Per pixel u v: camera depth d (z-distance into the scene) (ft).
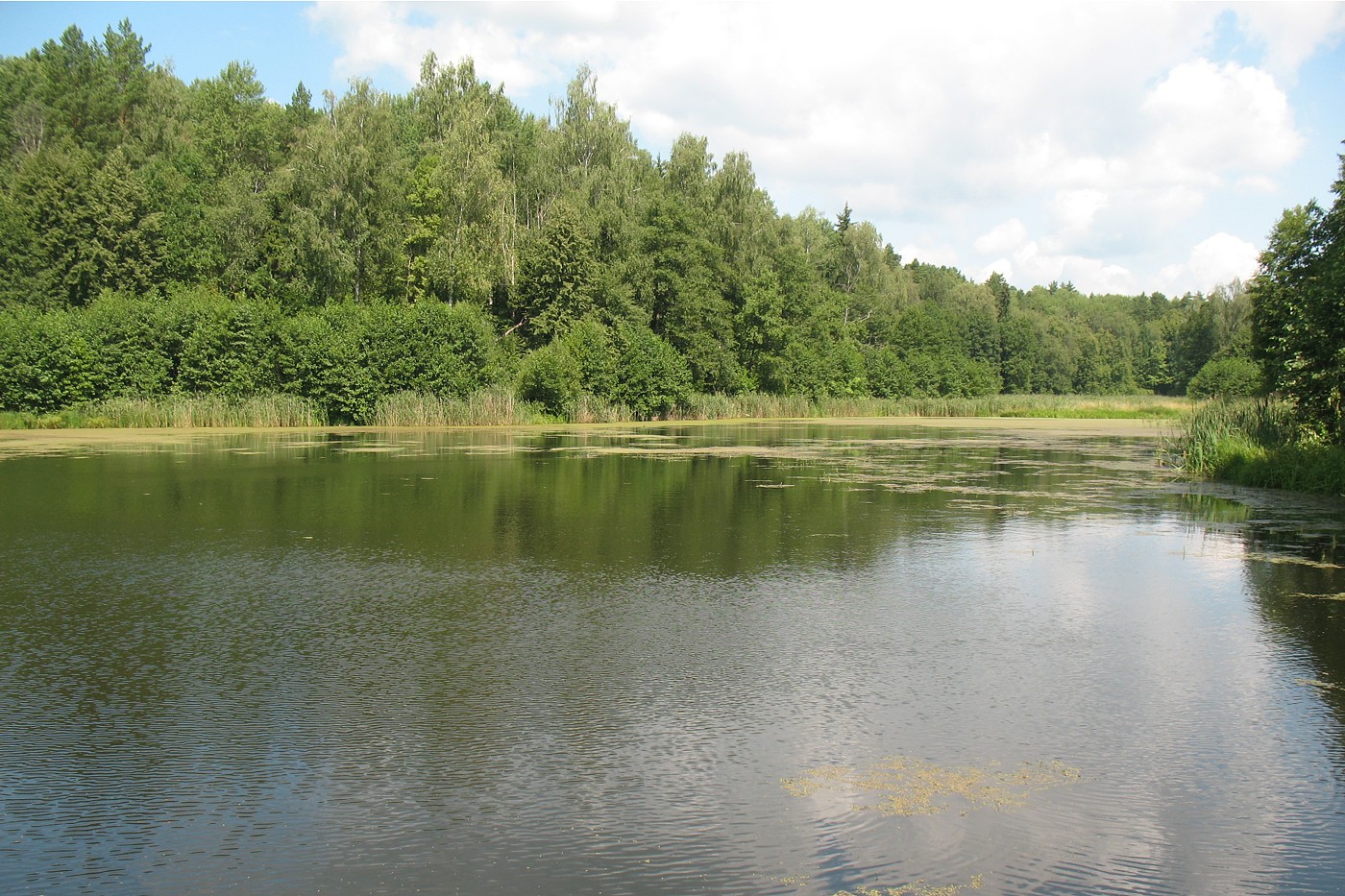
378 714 22.61
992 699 23.86
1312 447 73.61
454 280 189.88
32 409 136.36
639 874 15.67
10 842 16.61
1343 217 78.89
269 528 48.85
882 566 40.50
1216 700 24.00
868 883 15.49
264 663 26.43
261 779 19.11
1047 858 16.37
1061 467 88.38
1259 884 15.62
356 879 15.49
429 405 151.43
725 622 30.96
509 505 57.82
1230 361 241.35
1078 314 508.94
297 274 186.19
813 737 21.36
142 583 36.24
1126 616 32.32
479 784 18.90
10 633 29.32
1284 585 37.35
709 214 233.76
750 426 165.07
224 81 234.99
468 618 31.35
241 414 141.49
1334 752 20.81
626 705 23.29
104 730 21.57
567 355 172.65
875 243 328.70
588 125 225.56
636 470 80.64
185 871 15.70
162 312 146.51
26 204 179.42
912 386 271.90
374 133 193.16
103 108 226.58
